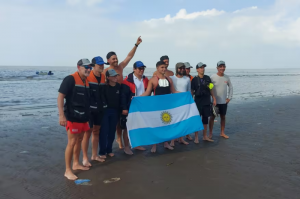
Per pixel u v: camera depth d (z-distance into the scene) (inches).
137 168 198.8
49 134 304.7
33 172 189.8
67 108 177.5
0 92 716.7
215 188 161.0
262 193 152.9
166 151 244.1
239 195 151.0
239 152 234.7
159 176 182.4
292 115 418.0
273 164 201.6
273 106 522.9
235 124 356.2
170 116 248.8
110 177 180.9
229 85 291.7
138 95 242.7
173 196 151.3
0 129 323.9
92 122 202.5
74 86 176.1
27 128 332.8
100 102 203.9
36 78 1322.6
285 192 153.6
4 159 217.0
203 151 240.7
